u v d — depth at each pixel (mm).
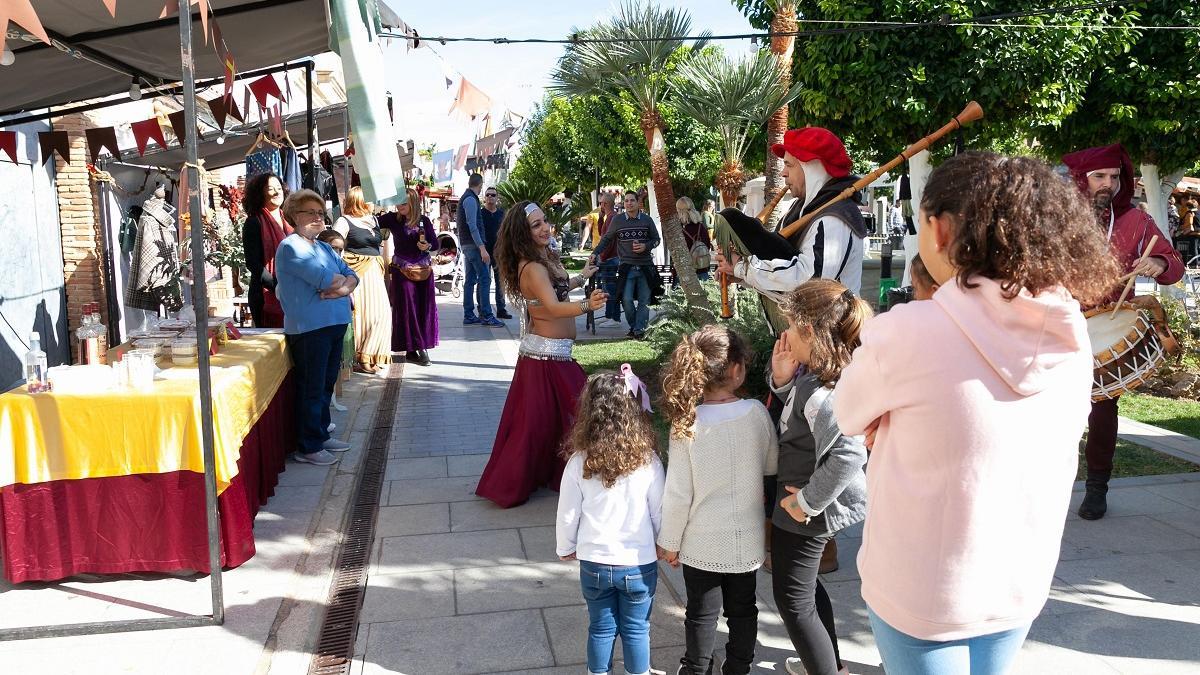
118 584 3914
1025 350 1497
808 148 3842
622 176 25203
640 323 11141
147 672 3182
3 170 7309
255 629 3502
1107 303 4145
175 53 5512
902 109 9141
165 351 4707
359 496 5195
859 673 3139
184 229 8180
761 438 2842
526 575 4004
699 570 2848
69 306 8609
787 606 2793
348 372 8461
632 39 5453
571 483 2990
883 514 1672
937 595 1589
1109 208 4340
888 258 15469
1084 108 10375
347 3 4094
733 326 6500
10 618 3570
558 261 4949
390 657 3277
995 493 1544
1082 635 3332
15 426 3695
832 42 9172
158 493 3850
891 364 1589
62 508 3805
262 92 7309
